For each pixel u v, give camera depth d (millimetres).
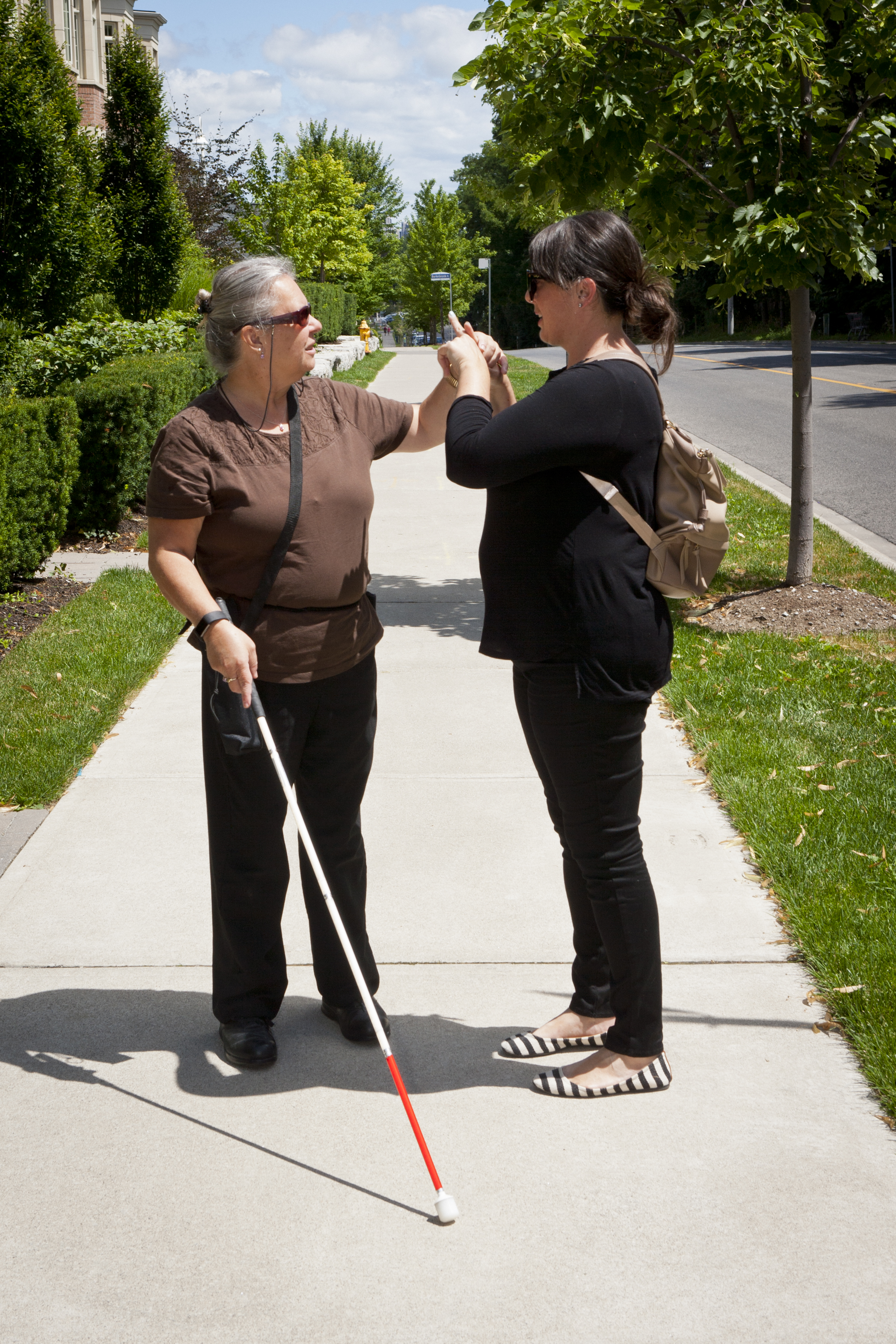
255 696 2674
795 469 7660
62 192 14078
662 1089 2848
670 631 2645
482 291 86688
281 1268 2303
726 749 4914
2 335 12000
